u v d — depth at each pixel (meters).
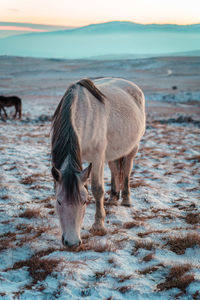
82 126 3.99
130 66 121.50
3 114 24.83
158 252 4.15
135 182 7.64
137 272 3.64
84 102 4.10
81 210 3.34
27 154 10.01
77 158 3.52
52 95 47.44
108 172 8.64
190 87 57.72
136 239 4.45
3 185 6.65
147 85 62.31
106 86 5.12
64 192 3.26
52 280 3.37
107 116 4.48
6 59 177.50
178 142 13.42
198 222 5.29
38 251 4.10
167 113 30.94
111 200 6.00
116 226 5.07
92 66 125.50
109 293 3.16
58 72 104.69
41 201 6.00
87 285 3.30
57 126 3.79
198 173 8.73
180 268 3.53
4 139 12.38
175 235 4.60
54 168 3.27
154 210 5.87
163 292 3.18
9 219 5.08
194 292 3.12
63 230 3.28
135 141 5.32
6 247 4.12
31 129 15.68
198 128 18.92
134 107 5.32
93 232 4.65
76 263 3.71
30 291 3.09
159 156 10.73
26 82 72.62
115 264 3.77
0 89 55.59
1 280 3.29
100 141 4.27
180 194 7.00
